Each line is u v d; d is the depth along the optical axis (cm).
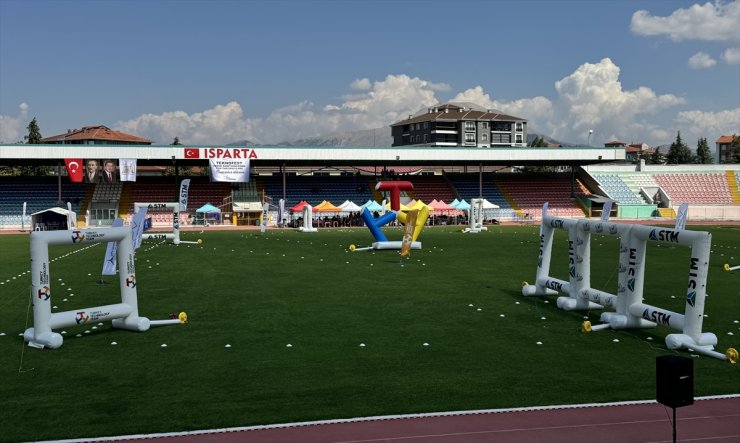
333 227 6325
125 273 1742
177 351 1529
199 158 6412
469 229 5488
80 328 1775
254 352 1515
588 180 8069
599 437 1020
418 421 1084
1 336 1689
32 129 10838
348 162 7281
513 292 2345
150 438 1012
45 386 1270
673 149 14338
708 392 1229
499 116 15062
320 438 1012
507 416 1107
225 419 1088
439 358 1461
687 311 1549
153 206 4341
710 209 7612
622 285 1773
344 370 1369
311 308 2036
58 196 6519
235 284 2527
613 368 1388
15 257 3559
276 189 7281
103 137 11194
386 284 2530
